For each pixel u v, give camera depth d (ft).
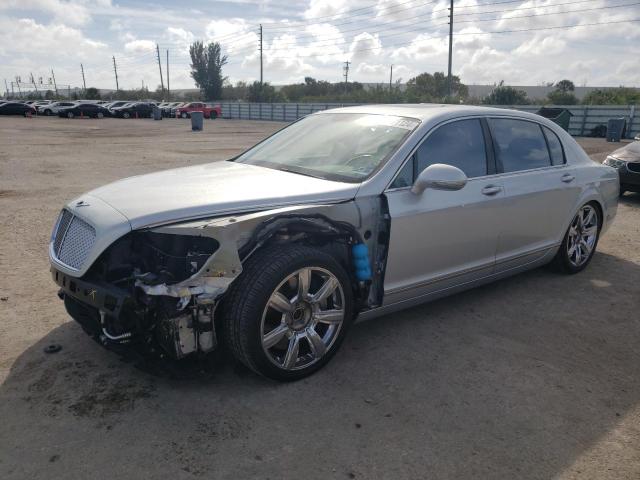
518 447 9.05
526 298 15.70
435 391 10.64
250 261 10.05
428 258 12.67
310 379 10.94
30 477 8.00
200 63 266.57
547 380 11.21
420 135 12.66
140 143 69.51
